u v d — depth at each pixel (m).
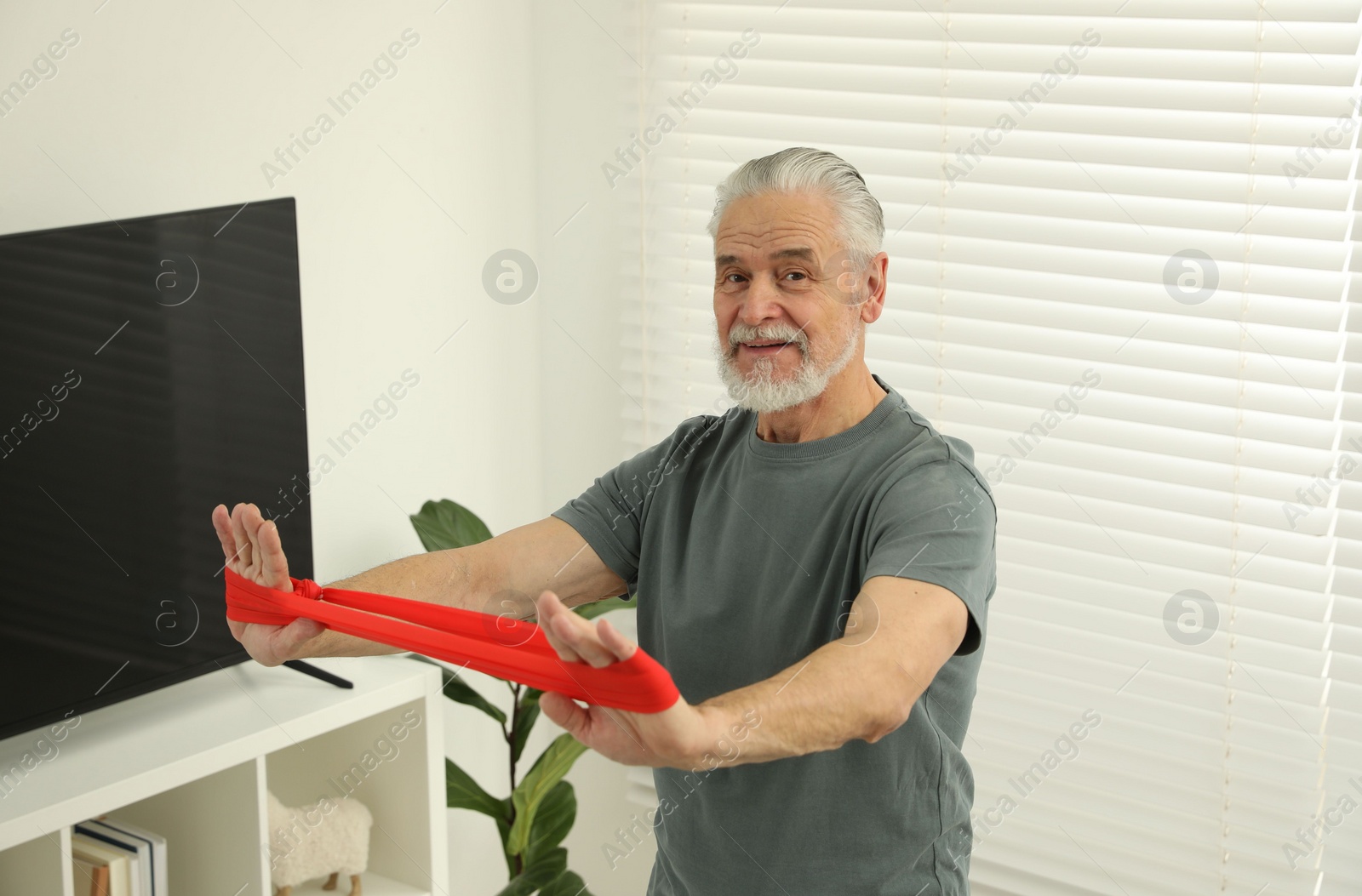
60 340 1.62
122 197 1.84
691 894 1.40
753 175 1.28
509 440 2.59
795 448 1.31
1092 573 2.02
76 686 1.69
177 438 1.77
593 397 2.58
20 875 1.63
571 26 2.44
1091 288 1.97
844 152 2.16
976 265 2.05
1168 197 1.87
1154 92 1.86
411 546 2.39
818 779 1.28
